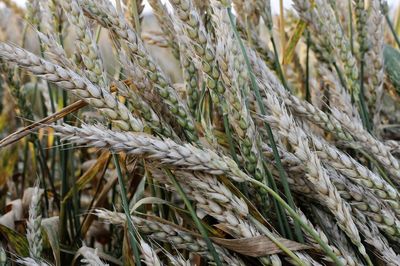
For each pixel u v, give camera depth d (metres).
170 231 0.39
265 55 0.50
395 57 0.54
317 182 0.36
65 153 0.52
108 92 0.35
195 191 0.37
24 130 0.39
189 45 0.37
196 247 0.39
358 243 0.36
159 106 0.39
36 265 0.36
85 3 0.38
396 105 0.56
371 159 0.41
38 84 0.66
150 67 0.38
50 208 0.58
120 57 0.38
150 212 0.47
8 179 0.62
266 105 0.41
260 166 0.38
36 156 0.56
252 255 0.37
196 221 0.37
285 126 0.35
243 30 0.49
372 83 0.49
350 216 0.36
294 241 0.38
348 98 0.45
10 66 0.53
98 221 0.52
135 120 0.36
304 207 0.43
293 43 0.52
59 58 0.37
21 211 0.53
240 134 0.38
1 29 0.71
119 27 0.38
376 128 0.49
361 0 0.49
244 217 0.38
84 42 0.37
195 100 0.42
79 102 0.41
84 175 0.49
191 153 0.35
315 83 0.51
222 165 0.35
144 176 0.45
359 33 0.50
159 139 0.36
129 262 0.41
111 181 0.48
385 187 0.37
